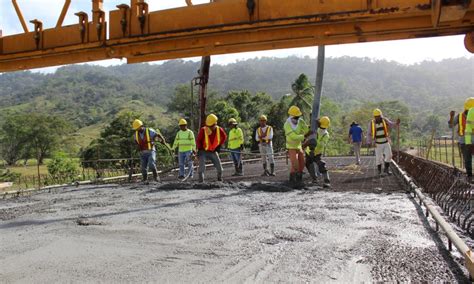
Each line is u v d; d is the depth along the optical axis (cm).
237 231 536
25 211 757
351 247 453
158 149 2386
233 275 374
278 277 366
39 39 620
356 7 442
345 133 6078
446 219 601
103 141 3856
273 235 511
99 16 574
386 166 1244
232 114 4488
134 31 551
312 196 831
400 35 461
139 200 836
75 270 399
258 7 481
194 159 1343
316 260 410
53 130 7462
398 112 7206
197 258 426
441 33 446
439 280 353
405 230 529
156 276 377
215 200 807
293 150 1009
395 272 373
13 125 7156
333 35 472
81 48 584
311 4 459
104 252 457
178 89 6638
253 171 1562
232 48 528
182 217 638
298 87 4450
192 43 532
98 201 842
